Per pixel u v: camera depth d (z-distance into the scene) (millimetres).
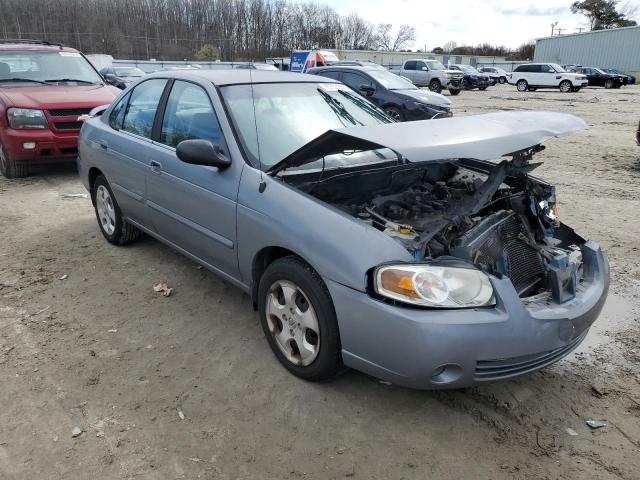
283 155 3439
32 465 2469
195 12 63344
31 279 4391
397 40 85688
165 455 2541
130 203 4527
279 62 32906
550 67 33062
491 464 2516
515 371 2629
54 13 56438
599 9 79062
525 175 3424
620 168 9258
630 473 2477
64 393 2967
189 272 4555
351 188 3404
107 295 4133
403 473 2455
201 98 3762
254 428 2721
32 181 7750
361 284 2570
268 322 3201
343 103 4141
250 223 3148
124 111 4695
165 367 3221
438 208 3238
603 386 3121
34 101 7441
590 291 3010
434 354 2432
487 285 2553
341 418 2797
